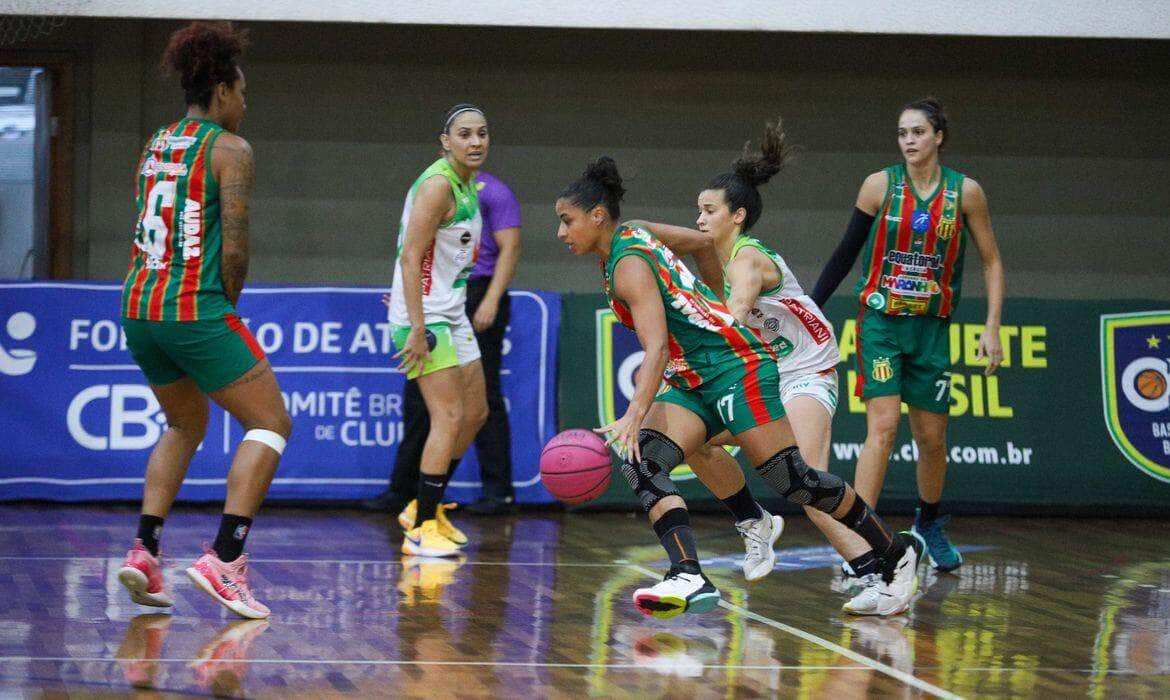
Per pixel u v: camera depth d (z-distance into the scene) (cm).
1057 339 1911
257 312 1830
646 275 995
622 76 2123
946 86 2153
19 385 1781
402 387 1836
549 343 1870
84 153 2064
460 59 2106
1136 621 1155
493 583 1284
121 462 1789
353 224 2112
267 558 1407
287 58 2089
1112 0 1886
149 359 1080
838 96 2142
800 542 1590
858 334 1377
